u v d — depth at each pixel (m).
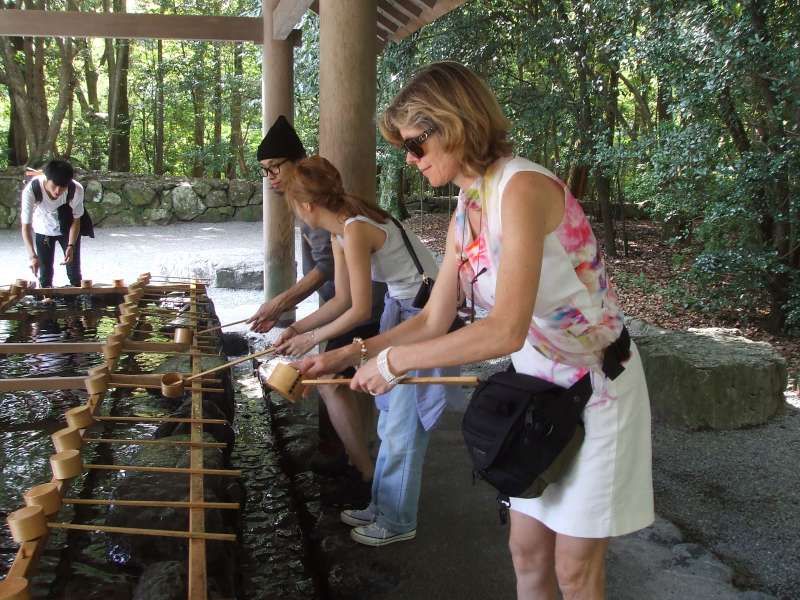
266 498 2.83
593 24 7.15
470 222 1.48
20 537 1.57
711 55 5.05
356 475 2.94
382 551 2.36
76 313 4.81
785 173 5.01
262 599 2.17
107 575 2.04
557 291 1.42
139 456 2.50
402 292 2.44
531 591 1.70
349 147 3.06
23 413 3.35
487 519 2.58
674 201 6.11
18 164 15.91
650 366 3.89
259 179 15.79
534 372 1.54
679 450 3.45
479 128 1.38
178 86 17.58
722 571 2.27
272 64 5.92
